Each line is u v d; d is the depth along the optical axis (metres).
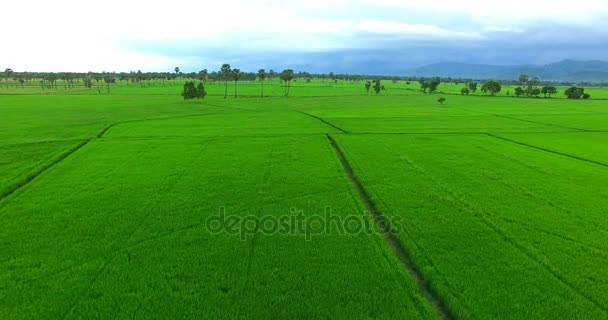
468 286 12.46
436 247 15.26
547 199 21.17
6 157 30.97
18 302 11.60
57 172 26.75
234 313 11.10
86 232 16.58
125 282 12.67
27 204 20.09
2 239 15.86
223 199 21.00
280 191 22.45
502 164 29.69
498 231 16.86
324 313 11.13
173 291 12.22
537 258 14.34
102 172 26.78
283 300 11.73
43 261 14.04
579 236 16.31
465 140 41.25
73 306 11.42
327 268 13.66
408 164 29.58
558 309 11.30
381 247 15.34
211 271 13.39
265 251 14.92
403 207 19.84
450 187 23.45
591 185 23.95
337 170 27.52
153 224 17.48
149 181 24.47
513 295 11.98
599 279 12.88
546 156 32.84
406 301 11.75
